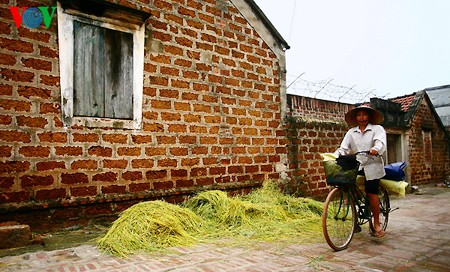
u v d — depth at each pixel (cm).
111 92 466
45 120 411
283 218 504
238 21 626
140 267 300
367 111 426
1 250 344
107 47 466
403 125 1209
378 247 377
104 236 383
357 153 385
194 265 307
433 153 1381
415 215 602
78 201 427
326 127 789
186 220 434
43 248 354
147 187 489
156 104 507
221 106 587
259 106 648
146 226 388
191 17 557
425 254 349
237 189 602
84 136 439
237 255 342
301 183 716
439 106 2317
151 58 506
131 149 477
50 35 421
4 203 380
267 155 655
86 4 442
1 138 382
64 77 428
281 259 329
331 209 381
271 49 679
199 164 550
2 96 385
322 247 376
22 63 400
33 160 400
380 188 442
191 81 548
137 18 487
